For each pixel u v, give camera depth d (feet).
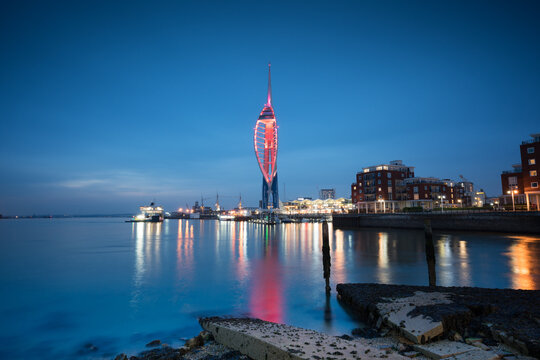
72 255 148.36
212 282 82.84
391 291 54.39
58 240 244.83
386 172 409.49
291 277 86.84
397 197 410.11
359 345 32.04
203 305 61.93
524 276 79.30
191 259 129.39
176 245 196.03
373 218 320.70
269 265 109.91
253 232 353.72
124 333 48.26
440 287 56.29
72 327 51.29
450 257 113.60
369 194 420.36
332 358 28.14
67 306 63.16
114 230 422.41
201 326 49.96
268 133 589.73
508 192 273.54
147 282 84.53
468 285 70.90
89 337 46.98
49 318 56.03
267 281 82.43
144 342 44.78
